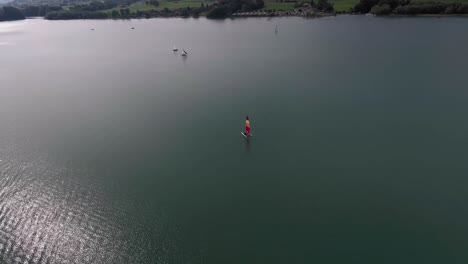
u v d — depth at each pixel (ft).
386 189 156.04
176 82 312.29
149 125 222.28
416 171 166.91
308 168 172.76
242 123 220.43
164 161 181.27
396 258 122.72
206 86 295.48
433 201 147.74
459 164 170.91
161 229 138.00
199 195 156.04
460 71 296.51
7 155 190.80
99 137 208.23
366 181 161.79
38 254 126.82
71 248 129.18
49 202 152.97
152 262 124.06
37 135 213.87
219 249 128.98
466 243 127.13
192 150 191.31
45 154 190.80
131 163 180.45
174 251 128.47
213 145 195.93
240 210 147.02
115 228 138.31
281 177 166.81
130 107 254.68
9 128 225.35
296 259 124.16
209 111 240.94
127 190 159.94
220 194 156.46
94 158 185.47
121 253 127.44
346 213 143.54
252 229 137.39
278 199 152.56
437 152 181.27
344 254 125.39
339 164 174.70
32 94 295.69
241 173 170.71
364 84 278.46
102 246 130.21
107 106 258.37
